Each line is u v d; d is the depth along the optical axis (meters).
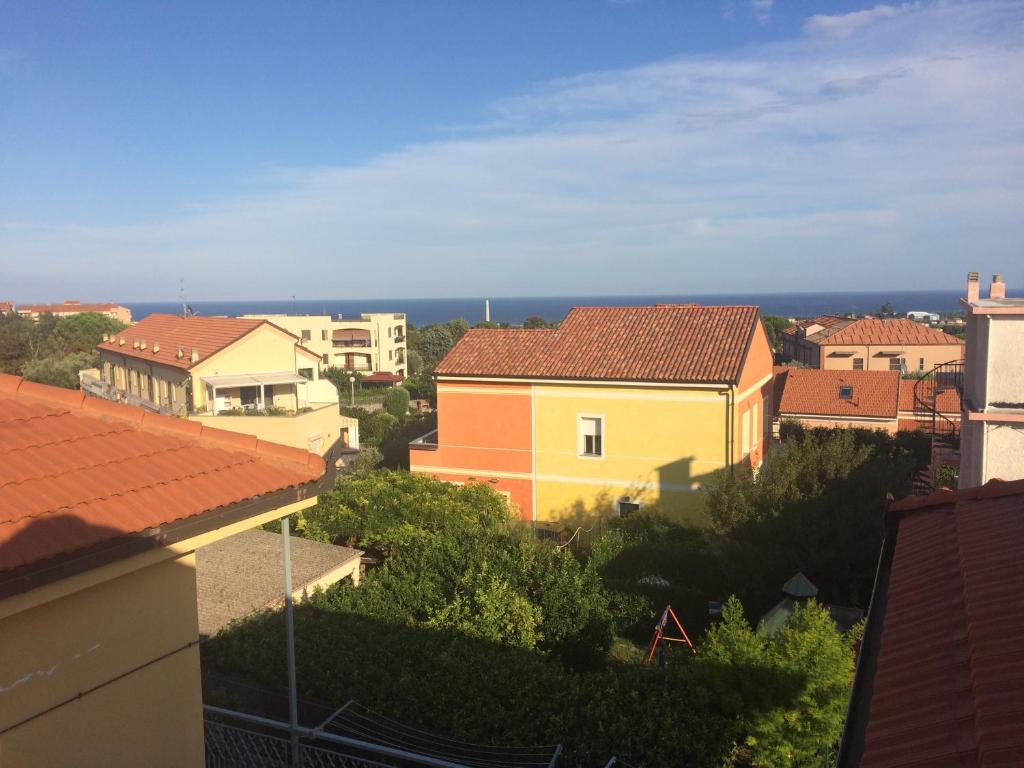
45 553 4.10
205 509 5.04
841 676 9.16
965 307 17.69
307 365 35.06
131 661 5.13
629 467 22.98
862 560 16.05
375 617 12.21
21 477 4.77
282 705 9.80
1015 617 4.36
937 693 3.97
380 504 18.84
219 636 11.41
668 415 22.36
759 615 16.12
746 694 9.30
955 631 4.56
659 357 23.23
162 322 40.78
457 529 18.08
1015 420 15.95
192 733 5.59
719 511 17.80
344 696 9.77
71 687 4.76
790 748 8.99
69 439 5.44
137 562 4.79
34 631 4.55
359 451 35.81
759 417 25.69
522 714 9.20
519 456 24.42
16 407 5.78
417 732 9.18
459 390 25.08
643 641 15.10
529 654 10.92
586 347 24.69
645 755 8.59
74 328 73.69
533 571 14.04
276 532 18.14
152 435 5.80
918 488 21.83
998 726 3.39
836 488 16.94
